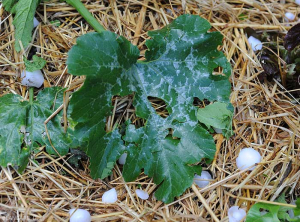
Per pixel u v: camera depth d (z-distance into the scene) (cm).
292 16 70
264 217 53
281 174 57
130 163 55
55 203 54
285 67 62
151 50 57
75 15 63
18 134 55
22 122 55
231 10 68
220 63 59
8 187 54
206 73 58
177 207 56
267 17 70
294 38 63
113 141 55
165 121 57
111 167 55
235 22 68
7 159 54
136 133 56
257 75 63
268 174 57
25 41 58
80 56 50
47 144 55
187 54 58
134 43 62
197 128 57
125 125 58
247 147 59
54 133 55
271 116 61
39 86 58
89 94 51
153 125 56
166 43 58
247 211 56
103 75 52
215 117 58
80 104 51
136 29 63
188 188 56
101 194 56
